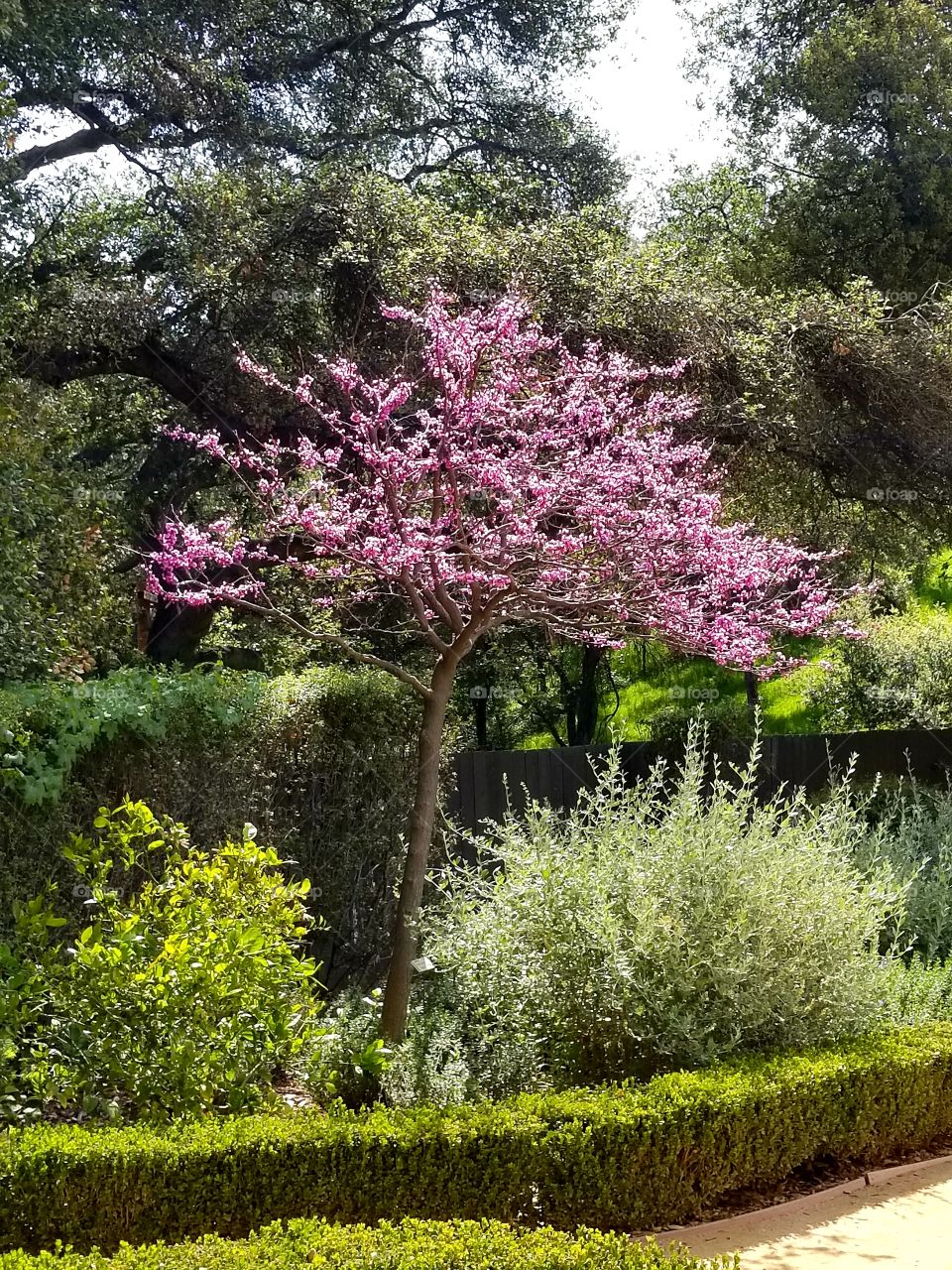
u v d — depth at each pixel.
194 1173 3.36
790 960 4.96
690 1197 4.08
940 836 8.16
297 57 14.23
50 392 10.72
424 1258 2.76
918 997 5.86
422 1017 4.98
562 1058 4.73
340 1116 3.74
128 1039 3.98
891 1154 4.95
